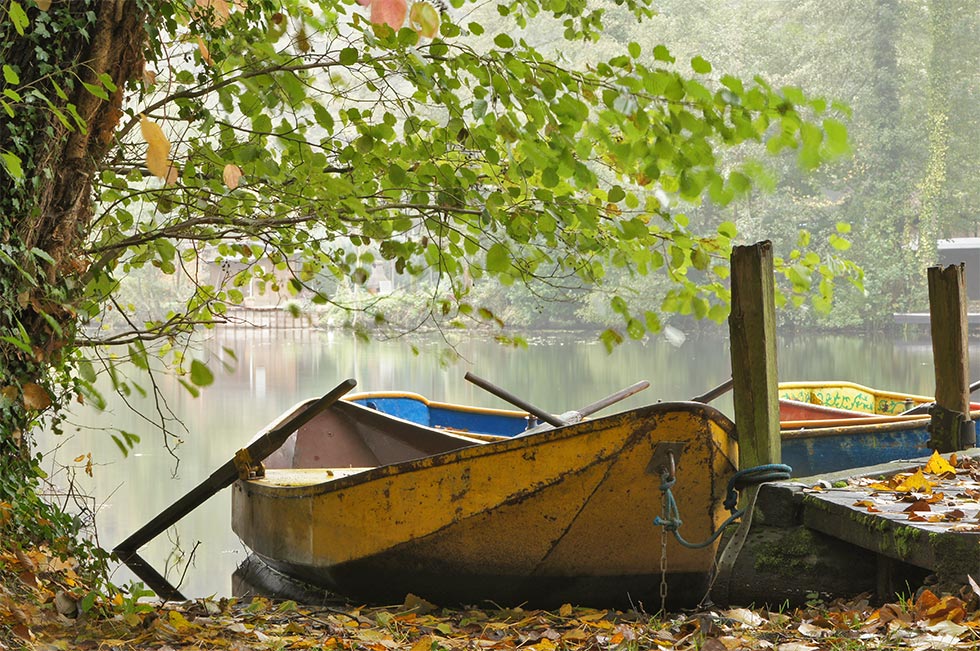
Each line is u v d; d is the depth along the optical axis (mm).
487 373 32719
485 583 6875
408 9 2670
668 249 6383
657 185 5859
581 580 6762
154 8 5793
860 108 48625
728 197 4258
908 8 49312
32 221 5609
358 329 7066
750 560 6695
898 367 35094
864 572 6504
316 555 7312
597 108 5020
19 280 5535
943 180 47875
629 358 39031
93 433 17969
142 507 11977
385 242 6527
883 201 48219
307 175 6180
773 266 6848
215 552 10031
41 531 5688
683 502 6473
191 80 6148
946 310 8523
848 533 6238
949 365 8539
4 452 5695
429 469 6781
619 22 43750
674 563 6590
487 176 6465
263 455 8156
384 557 6938
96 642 4676
